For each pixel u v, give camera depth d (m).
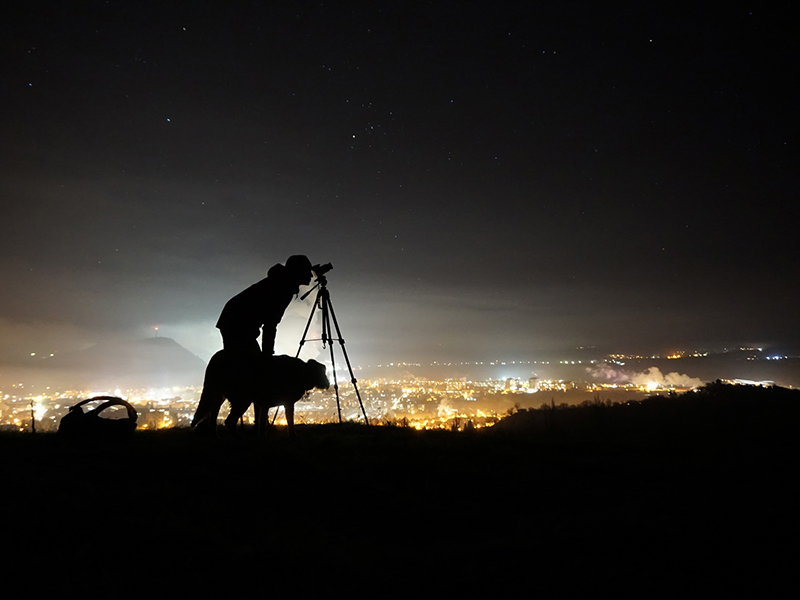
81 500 4.00
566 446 6.82
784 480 5.20
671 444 7.32
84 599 2.58
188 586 2.75
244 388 6.55
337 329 8.84
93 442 6.41
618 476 5.31
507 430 9.14
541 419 11.58
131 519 3.62
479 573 2.93
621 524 3.71
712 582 2.90
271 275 7.27
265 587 2.78
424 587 2.79
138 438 6.89
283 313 7.31
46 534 3.43
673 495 4.55
